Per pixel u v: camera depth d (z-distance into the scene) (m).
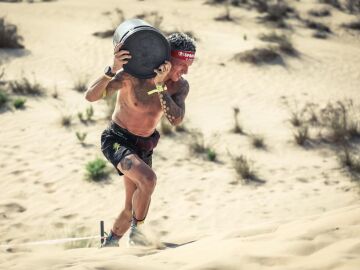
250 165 35.75
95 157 35.56
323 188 32.75
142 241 16.23
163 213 29.09
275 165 36.09
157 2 88.19
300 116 44.94
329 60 62.50
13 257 12.12
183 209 29.67
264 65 57.81
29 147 36.34
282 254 11.29
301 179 34.09
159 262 11.45
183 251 12.71
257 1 94.06
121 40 14.88
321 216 15.34
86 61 55.72
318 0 100.31
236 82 52.66
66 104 44.31
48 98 45.28
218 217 28.75
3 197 29.86
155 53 15.02
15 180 31.95
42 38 61.88
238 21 79.62
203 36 66.31
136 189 17.88
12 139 37.34
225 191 32.03
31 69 52.38
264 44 64.00
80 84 48.50
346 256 10.65
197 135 40.06
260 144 39.03
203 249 12.59
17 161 34.34
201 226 27.62
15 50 56.81
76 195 30.69
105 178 32.78
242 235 14.91
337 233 12.17
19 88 46.16
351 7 98.62
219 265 10.81
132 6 82.81
